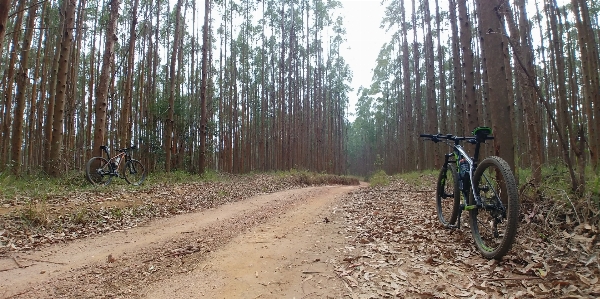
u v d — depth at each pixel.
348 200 8.24
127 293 2.93
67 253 4.21
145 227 5.79
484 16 4.59
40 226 5.27
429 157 30.31
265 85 33.25
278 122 32.28
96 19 20.69
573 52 19.69
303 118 34.28
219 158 29.47
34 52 21.08
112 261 3.86
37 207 6.05
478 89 19.09
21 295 2.93
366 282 2.93
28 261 3.87
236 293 2.83
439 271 3.09
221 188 11.64
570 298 2.39
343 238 4.33
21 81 11.38
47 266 3.70
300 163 31.42
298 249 3.95
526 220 3.88
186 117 22.52
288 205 7.89
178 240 4.78
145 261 3.82
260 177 19.55
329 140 39.84
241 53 31.00
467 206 3.84
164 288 3.01
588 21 11.34
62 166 11.62
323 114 37.94
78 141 23.86
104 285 3.13
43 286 3.13
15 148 10.98
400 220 5.14
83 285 3.14
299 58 34.38
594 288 2.48
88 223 5.77
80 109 23.62
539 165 5.80
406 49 23.91
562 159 9.06
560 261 3.01
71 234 5.14
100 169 9.55
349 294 2.72
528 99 6.51
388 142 46.75
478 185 3.78
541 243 3.44
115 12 11.09
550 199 4.22
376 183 13.57
